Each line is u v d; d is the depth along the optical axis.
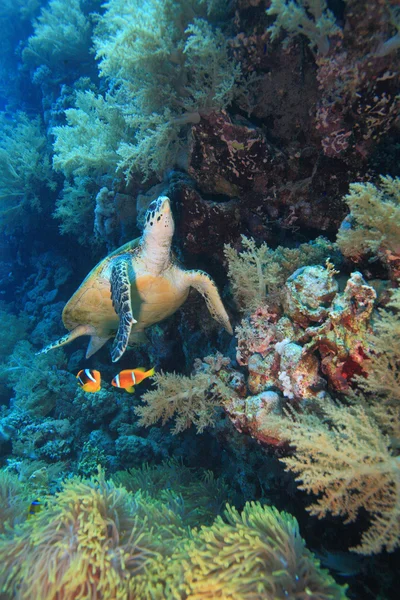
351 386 1.05
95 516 1.04
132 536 1.04
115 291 1.59
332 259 1.41
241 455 1.51
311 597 0.81
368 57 1.25
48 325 3.71
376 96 1.31
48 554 1.00
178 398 1.42
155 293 1.78
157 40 1.61
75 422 2.59
